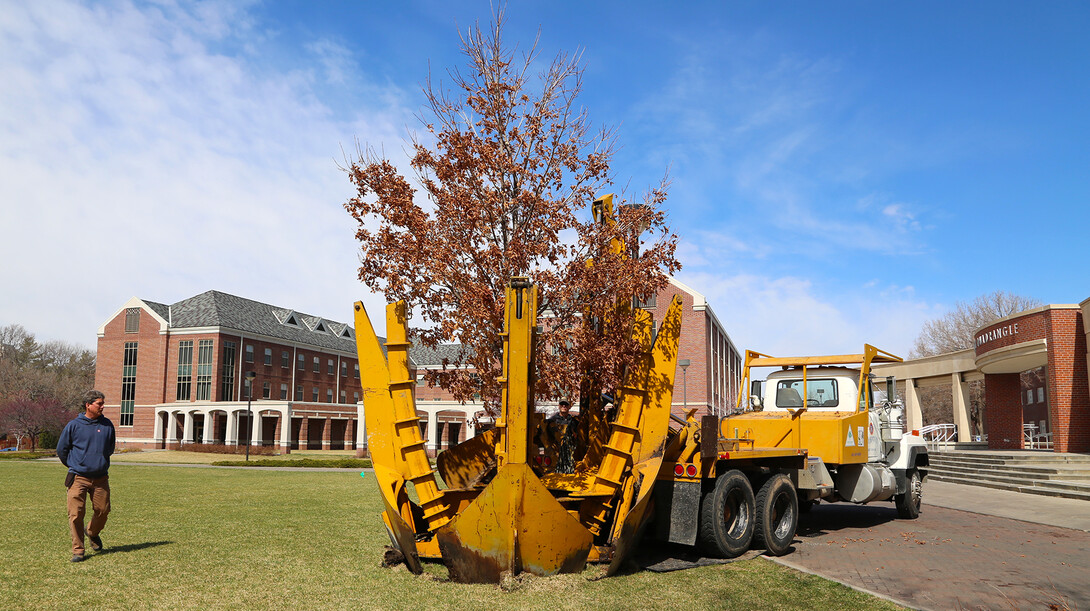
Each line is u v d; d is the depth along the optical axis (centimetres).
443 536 678
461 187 820
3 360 8012
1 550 841
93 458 795
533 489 652
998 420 3008
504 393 680
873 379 1268
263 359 6638
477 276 805
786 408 1192
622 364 795
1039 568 797
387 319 763
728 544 821
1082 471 1891
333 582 683
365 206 822
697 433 818
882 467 1189
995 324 2709
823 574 752
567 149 861
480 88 880
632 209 851
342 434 7269
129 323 6519
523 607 597
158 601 613
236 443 5734
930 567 802
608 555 735
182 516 1171
